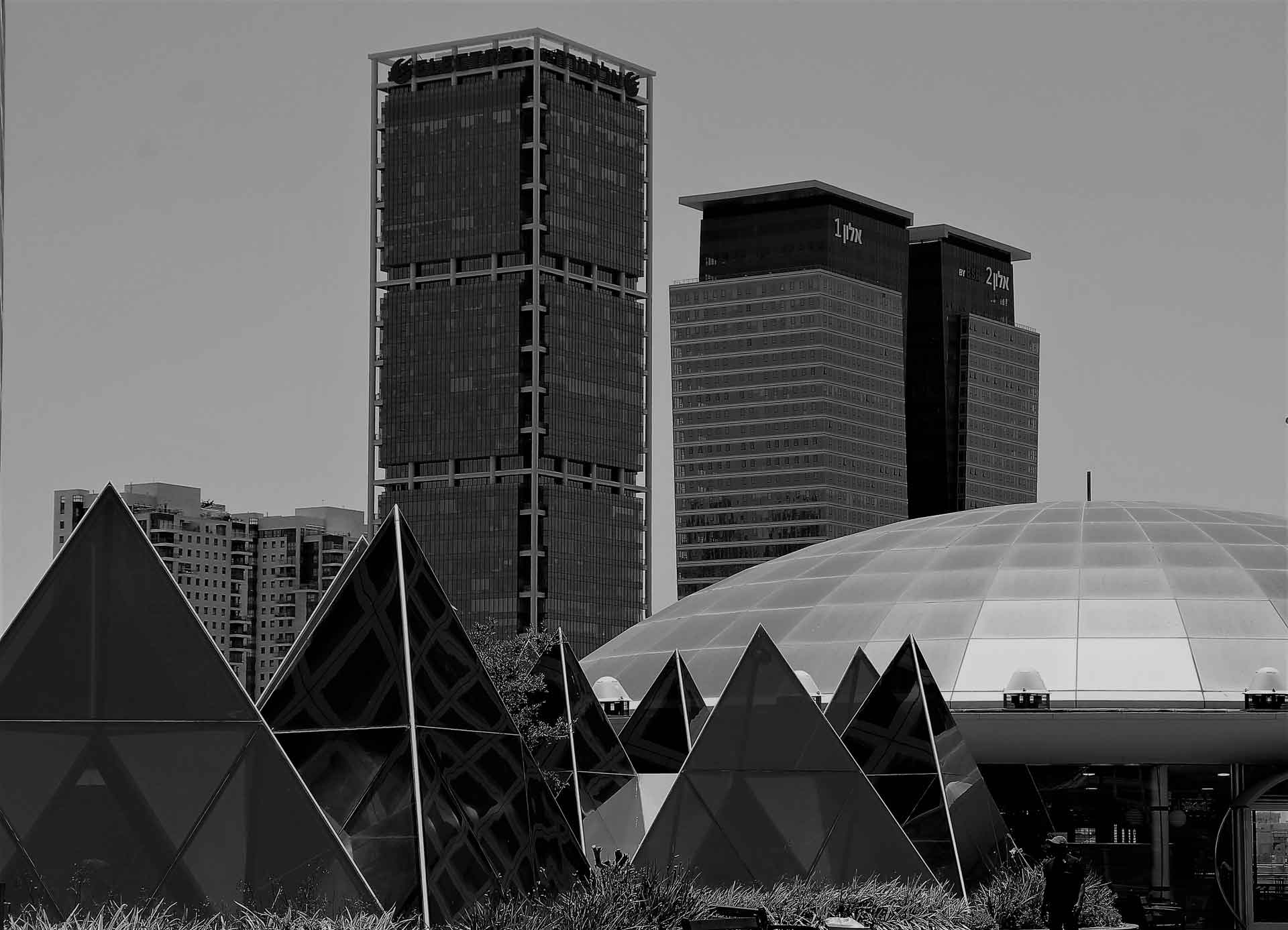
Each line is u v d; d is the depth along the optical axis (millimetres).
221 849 29797
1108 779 58531
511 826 33219
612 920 31297
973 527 70750
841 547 75000
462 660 33812
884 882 39562
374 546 33344
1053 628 60719
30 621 30094
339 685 32469
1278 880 57688
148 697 30219
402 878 30219
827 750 40125
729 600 72562
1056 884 34938
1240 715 55375
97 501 30641
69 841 29469
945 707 45219
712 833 38406
